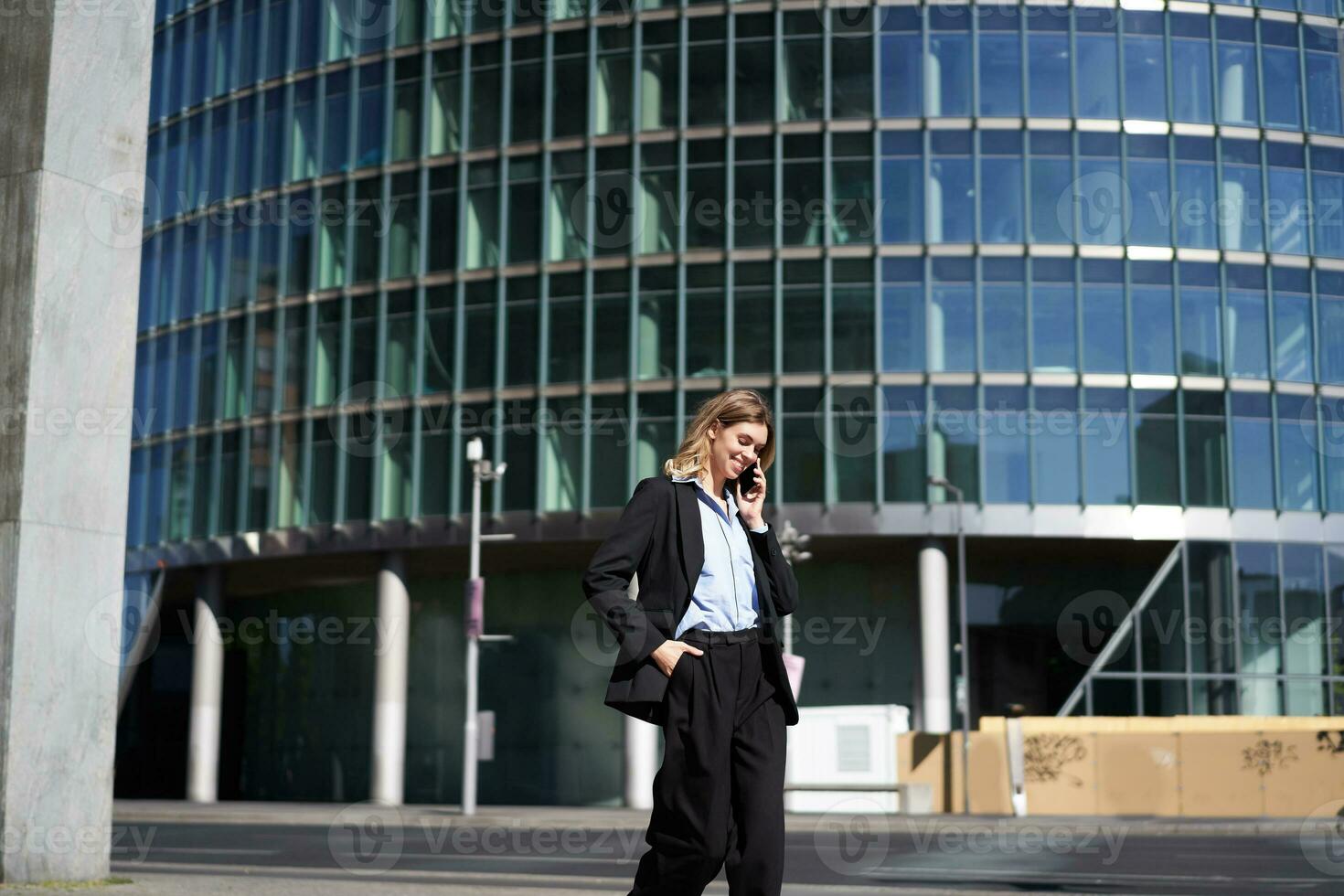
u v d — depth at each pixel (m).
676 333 36.62
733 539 4.45
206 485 40.75
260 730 44.59
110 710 8.24
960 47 37.19
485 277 38.00
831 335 36.19
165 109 44.00
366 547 37.94
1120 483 35.97
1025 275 36.47
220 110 42.38
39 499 7.92
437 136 39.12
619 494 36.22
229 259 41.38
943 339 36.19
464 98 38.97
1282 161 37.69
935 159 36.81
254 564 40.69
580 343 37.06
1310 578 36.56
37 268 8.03
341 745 42.53
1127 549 37.44
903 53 37.16
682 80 37.56
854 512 35.47
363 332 39.03
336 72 40.50
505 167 38.31
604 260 37.25
